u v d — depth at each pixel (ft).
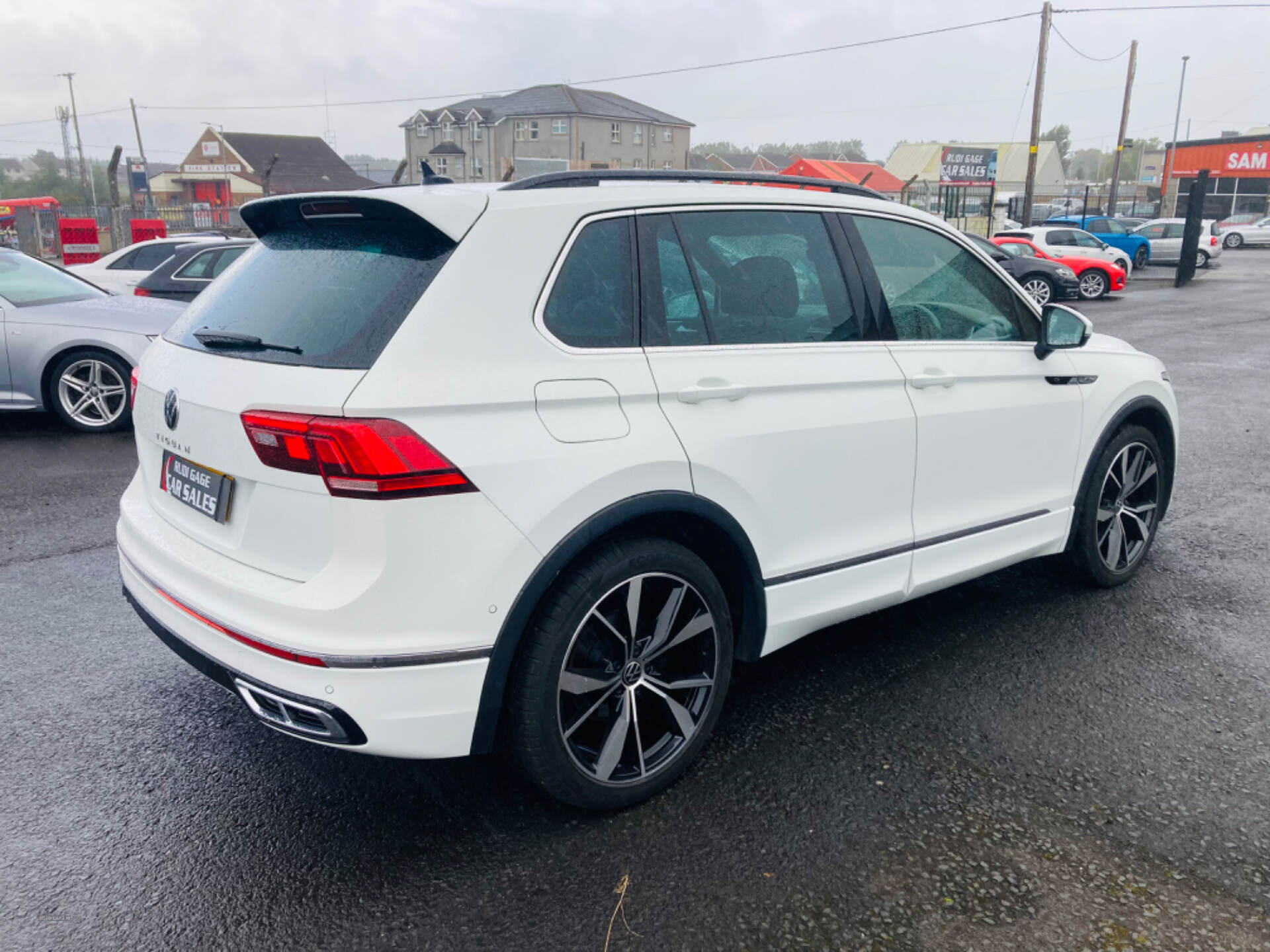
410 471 7.50
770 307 10.14
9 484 20.76
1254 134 185.57
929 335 11.74
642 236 9.27
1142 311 62.13
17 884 8.32
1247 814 9.37
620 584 8.78
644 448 8.70
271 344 8.38
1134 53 145.59
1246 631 13.57
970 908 8.07
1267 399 31.35
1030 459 12.88
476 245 8.15
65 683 11.96
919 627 13.76
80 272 46.06
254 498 8.26
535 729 8.48
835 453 10.38
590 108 255.09
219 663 8.32
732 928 7.84
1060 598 14.75
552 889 8.29
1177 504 19.58
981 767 10.16
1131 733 10.84
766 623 10.25
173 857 8.70
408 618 7.70
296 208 9.31
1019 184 262.47
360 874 8.48
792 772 10.03
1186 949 7.64
